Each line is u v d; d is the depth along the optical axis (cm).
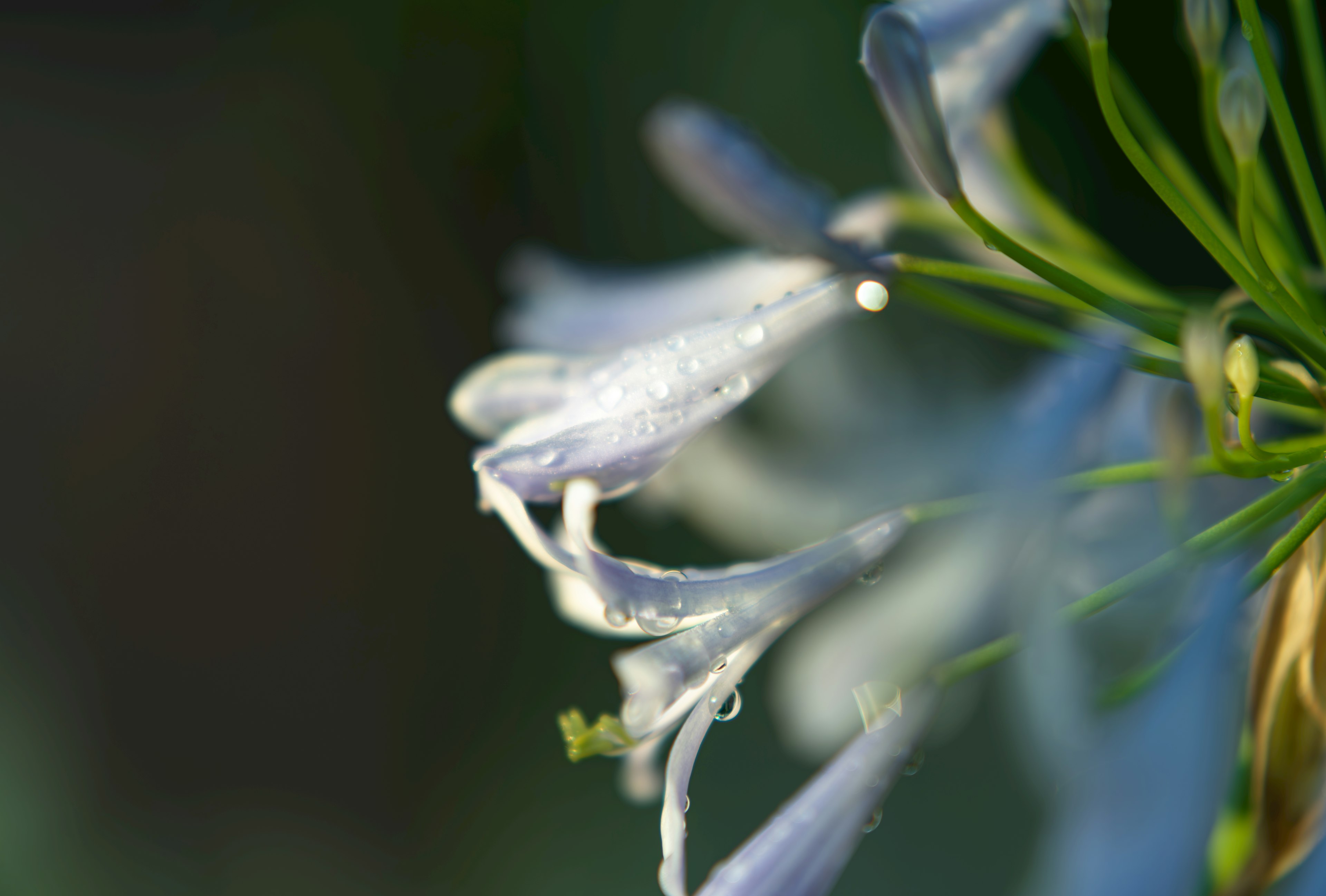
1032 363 29
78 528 80
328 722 78
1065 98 61
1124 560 28
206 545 81
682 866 26
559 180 81
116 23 83
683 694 26
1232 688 25
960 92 29
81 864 72
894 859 58
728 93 77
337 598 81
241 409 82
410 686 78
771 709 66
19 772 73
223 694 78
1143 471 27
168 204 83
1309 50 28
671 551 71
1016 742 26
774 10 76
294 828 75
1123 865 25
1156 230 59
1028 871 26
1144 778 25
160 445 81
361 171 83
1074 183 61
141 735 77
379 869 74
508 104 81
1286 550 26
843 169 74
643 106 79
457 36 81
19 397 81
